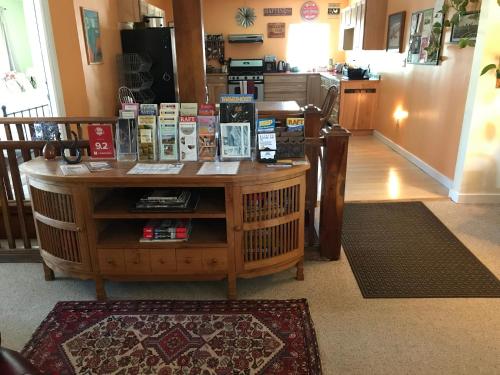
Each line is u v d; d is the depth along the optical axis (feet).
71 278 8.52
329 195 8.55
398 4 18.85
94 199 7.53
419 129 16.28
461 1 12.34
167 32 17.30
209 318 7.12
